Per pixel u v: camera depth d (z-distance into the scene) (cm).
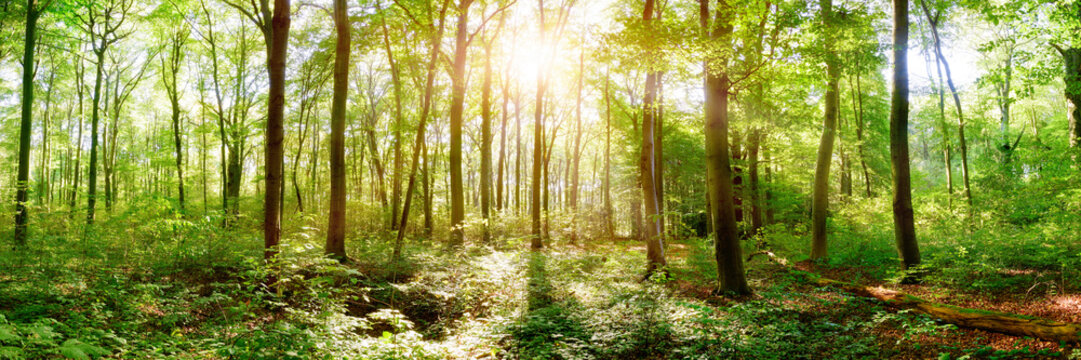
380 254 1199
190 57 2383
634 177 3172
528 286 938
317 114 3020
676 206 3100
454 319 851
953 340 606
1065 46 1442
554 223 2172
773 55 877
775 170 2736
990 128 2209
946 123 1875
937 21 1619
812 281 1045
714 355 582
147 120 3544
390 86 2794
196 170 2408
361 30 1681
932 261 948
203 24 2094
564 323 756
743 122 1884
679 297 924
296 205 2730
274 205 918
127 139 3525
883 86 2484
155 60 2403
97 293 664
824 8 1271
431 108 2503
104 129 2284
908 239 993
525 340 686
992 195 1520
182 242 952
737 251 916
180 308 649
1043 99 2292
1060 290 751
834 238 1587
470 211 2773
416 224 2378
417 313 888
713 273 1123
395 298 910
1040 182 1359
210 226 985
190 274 941
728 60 867
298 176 3562
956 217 1422
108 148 3033
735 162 2359
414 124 2134
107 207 1623
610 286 998
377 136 2980
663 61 900
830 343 623
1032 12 1120
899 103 1009
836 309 782
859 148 2227
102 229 1067
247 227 1758
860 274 1109
